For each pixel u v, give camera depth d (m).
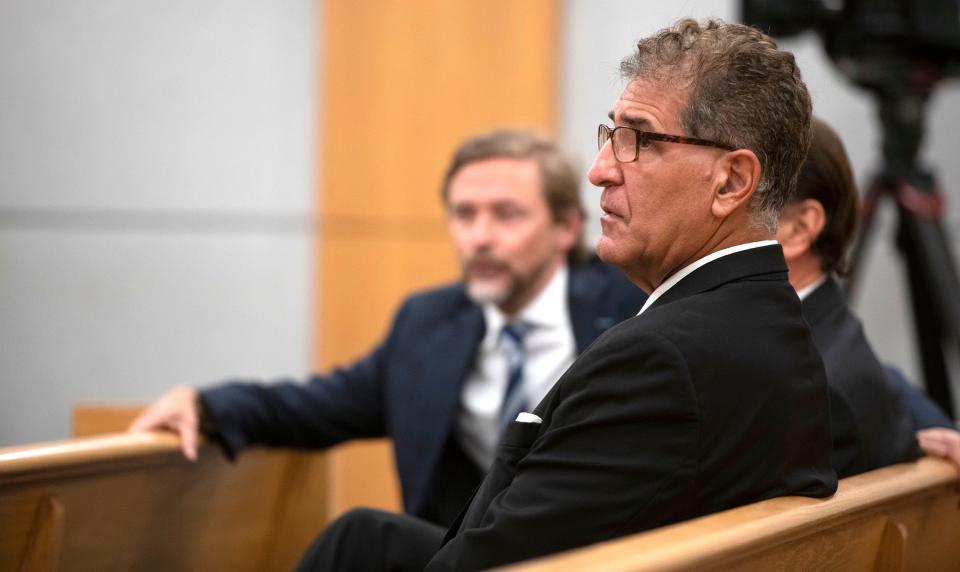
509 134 7.07
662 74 3.79
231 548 6.17
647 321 3.52
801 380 3.65
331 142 13.01
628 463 3.36
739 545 3.02
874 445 4.41
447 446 6.66
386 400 6.85
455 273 12.97
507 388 6.62
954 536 4.82
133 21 13.10
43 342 13.09
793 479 3.62
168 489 5.52
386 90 12.97
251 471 6.36
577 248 7.08
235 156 13.12
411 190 12.99
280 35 13.06
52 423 13.05
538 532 3.37
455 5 12.89
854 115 12.51
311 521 6.89
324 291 13.04
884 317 12.42
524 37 12.84
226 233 13.12
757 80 3.74
